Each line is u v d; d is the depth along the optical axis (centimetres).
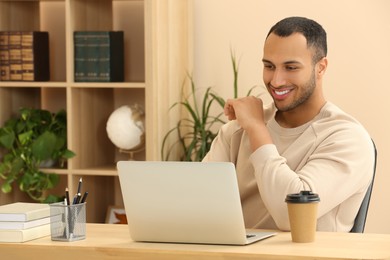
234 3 518
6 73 514
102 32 496
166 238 276
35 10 544
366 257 242
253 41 516
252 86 518
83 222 285
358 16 503
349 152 315
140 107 508
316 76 328
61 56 544
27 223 282
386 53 500
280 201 299
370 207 505
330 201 307
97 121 525
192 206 268
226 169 261
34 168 503
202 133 492
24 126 514
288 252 252
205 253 255
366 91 504
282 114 342
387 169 502
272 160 307
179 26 509
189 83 514
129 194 276
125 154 541
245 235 265
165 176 270
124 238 287
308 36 322
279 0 512
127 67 534
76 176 506
